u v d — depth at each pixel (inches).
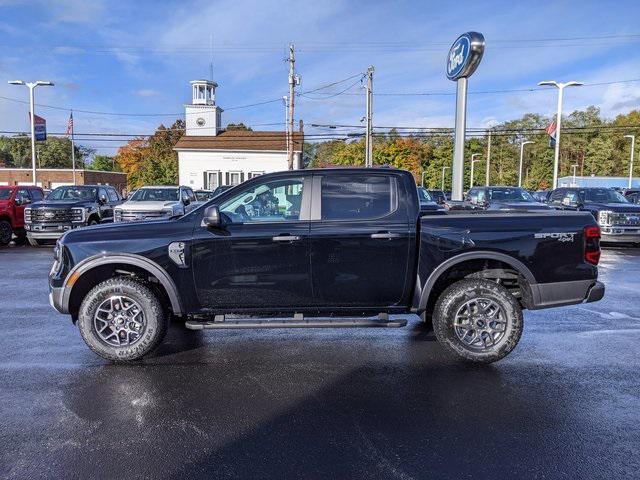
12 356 203.9
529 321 262.8
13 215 646.5
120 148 2935.5
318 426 145.1
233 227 194.1
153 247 191.6
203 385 175.5
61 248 195.3
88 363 196.4
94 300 191.6
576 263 195.6
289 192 198.7
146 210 597.0
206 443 135.0
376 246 193.5
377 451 131.1
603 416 152.1
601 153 3565.5
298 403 160.7
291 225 194.2
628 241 581.3
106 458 127.2
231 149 1619.1
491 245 192.9
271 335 238.8
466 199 768.9
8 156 3863.2
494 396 166.6
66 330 241.3
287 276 194.2
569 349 216.4
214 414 152.6
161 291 203.9
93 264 191.5
